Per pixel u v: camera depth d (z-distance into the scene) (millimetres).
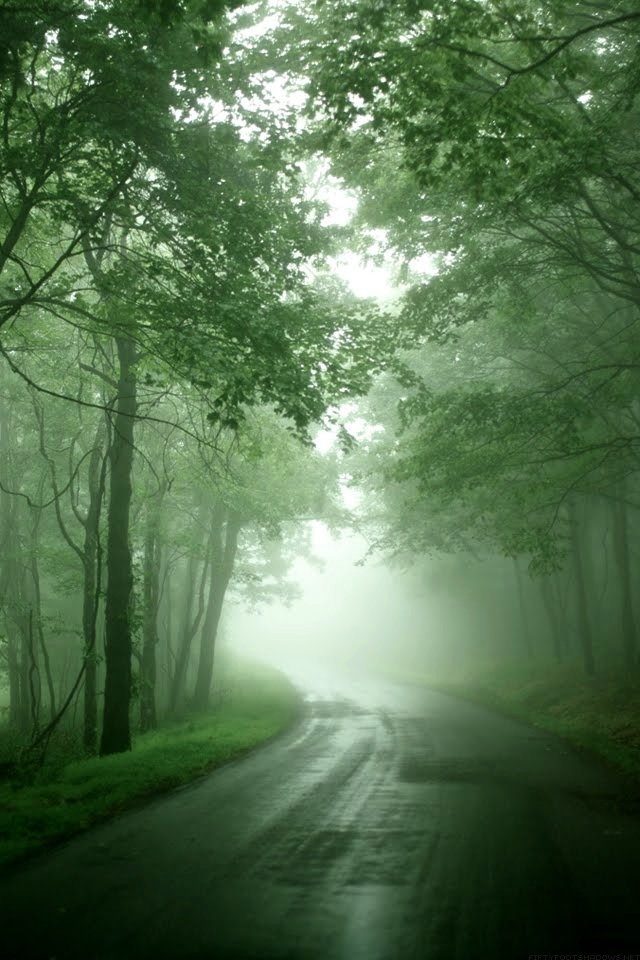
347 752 16047
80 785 11781
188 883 6684
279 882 6688
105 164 12727
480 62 12703
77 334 19641
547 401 17531
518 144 11578
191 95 12297
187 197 12320
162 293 13086
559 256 16109
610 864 7094
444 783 11875
